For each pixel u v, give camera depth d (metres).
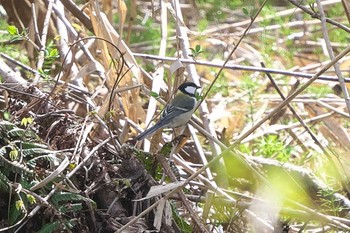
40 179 8.07
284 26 16.09
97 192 8.37
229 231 8.84
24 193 7.91
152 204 8.38
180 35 11.30
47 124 8.95
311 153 11.35
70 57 11.60
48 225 7.79
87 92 10.61
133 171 8.51
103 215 8.19
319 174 10.73
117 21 16.47
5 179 7.86
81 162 8.32
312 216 8.73
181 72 9.52
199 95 9.09
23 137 8.27
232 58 15.03
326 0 17.03
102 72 11.09
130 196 8.47
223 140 10.46
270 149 11.38
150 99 10.10
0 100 9.97
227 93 13.52
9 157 8.18
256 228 8.89
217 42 15.13
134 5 11.92
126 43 11.95
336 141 12.52
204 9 16.98
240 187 10.22
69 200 8.09
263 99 13.27
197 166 10.23
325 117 12.30
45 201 7.73
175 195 8.61
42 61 10.30
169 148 9.04
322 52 16.25
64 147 8.81
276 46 15.74
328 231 9.27
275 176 10.15
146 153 8.75
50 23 12.87
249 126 12.14
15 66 12.75
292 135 12.00
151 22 16.30
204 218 8.62
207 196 8.66
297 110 13.55
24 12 13.34
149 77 11.43
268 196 9.08
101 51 11.03
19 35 9.98
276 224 8.84
